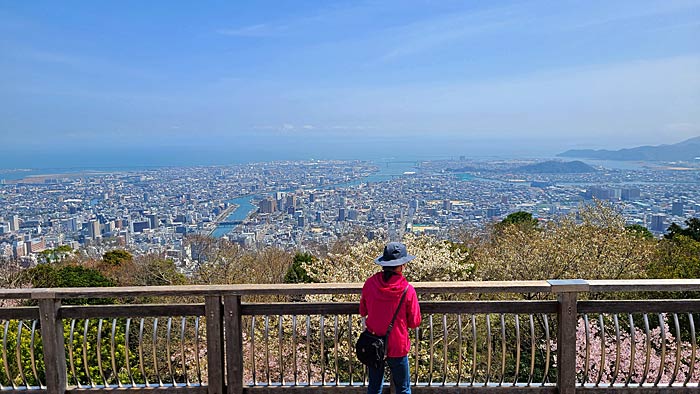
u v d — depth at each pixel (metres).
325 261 12.05
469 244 19.17
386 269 2.92
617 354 3.02
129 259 20.59
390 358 2.89
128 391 3.08
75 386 3.12
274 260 16.92
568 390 2.98
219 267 15.34
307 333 3.10
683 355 7.54
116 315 3.08
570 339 2.96
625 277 10.91
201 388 3.08
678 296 9.24
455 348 8.91
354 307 3.06
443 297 9.37
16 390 3.06
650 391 3.00
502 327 3.05
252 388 3.07
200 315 3.10
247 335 6.74
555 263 11.49
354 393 3.08
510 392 3.05
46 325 3.01
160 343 7.71
